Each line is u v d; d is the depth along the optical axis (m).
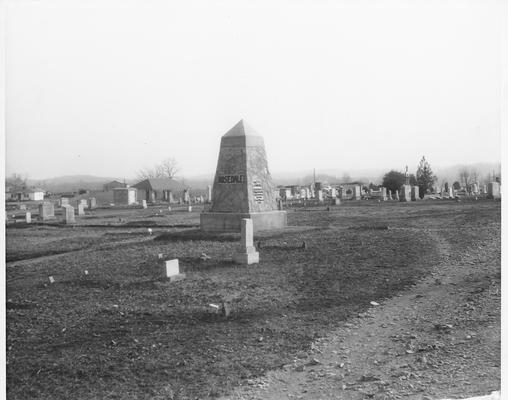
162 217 38.22
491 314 9.74
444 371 7.75
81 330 9.83
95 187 124.44
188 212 44.62
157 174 127.38
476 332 9.00
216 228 23.38
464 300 10.80
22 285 13.83
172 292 12.34
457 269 13.78
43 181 102.31
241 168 23.67
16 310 11.35
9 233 28.23
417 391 7.16
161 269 15.02
